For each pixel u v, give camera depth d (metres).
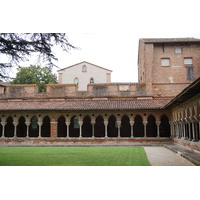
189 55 29.03
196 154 14.33
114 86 28.73
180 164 11.48
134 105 26.05
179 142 21.78
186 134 20.73
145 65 28.78
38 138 26.20
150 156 14.88
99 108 25.52
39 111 26.69
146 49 28.98
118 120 26.03
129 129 30.06
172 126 25.25
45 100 28.83
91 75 51.19
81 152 17.27
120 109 25.41
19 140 26.31
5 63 11.29
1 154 16.05
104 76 51.16
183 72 28.78
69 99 28.80
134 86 28.62
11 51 11.09
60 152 17.34
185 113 18.98
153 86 28.64
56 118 26.56
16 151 18.34
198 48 29.05
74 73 51.38
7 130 31.00
